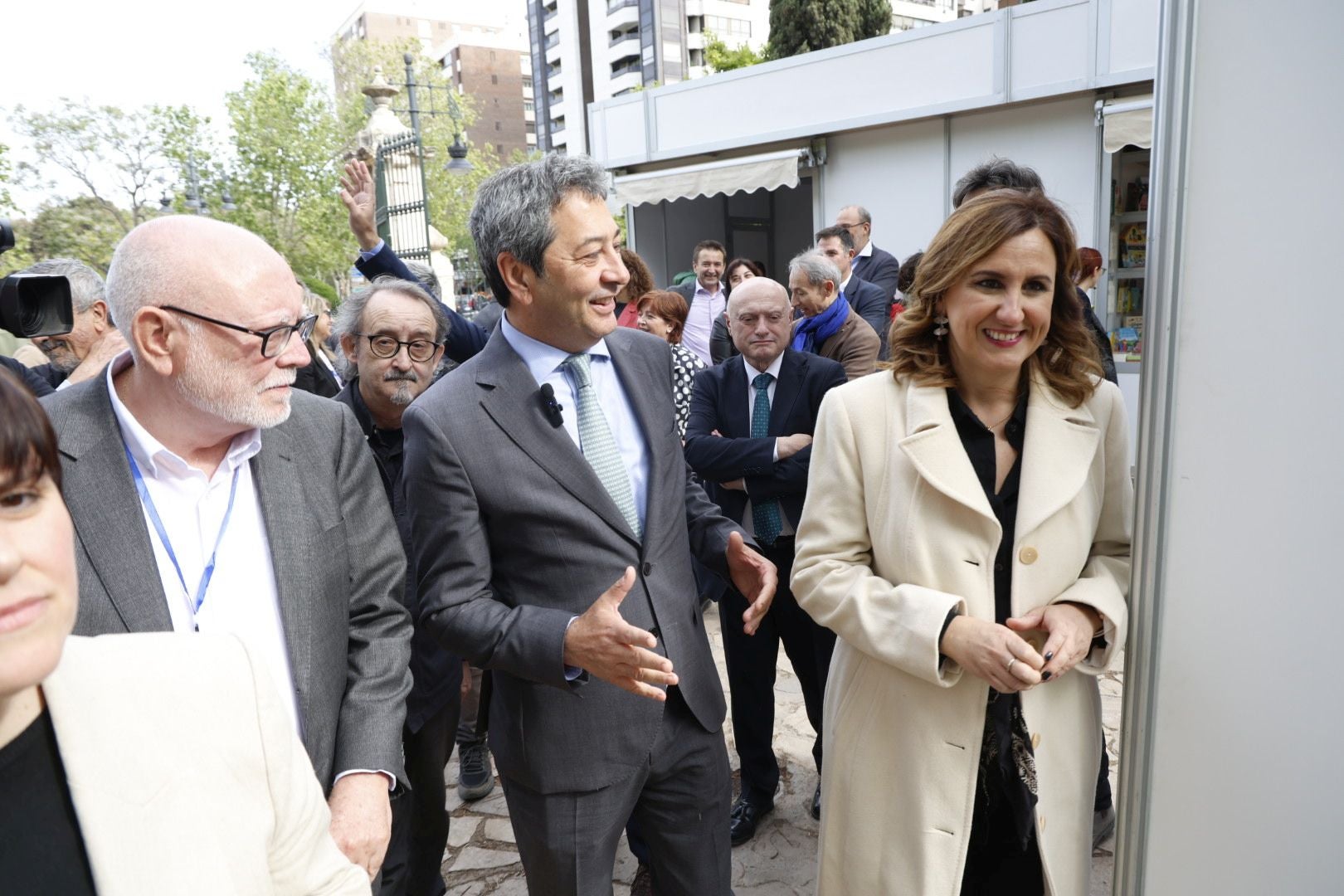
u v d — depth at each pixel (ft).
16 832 2.25
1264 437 3.76
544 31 257.14
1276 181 3.57
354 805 4.17
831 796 5.27
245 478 4.31
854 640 4.83
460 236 134.72
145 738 2.43
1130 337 21.27
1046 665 4.26
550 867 5.22
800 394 8.11
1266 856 4.05
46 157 77.36
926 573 4.73
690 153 29.55
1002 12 22.22
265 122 99.91
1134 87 20.65
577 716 5.09
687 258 37.50
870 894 5.01
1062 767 4.80
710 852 5.63
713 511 6.18
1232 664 3.96
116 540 3.81
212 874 2.43
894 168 25.67
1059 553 4.65
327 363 12.02
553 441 5.10
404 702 4.71
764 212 40.63
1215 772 4.07
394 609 4.96
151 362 3.85
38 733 2.31
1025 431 4.75
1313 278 3.58
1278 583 3.83
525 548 5.12
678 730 5.39
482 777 9.53
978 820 4.96
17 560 1.97
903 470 4.86
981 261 4.39
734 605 8.20
